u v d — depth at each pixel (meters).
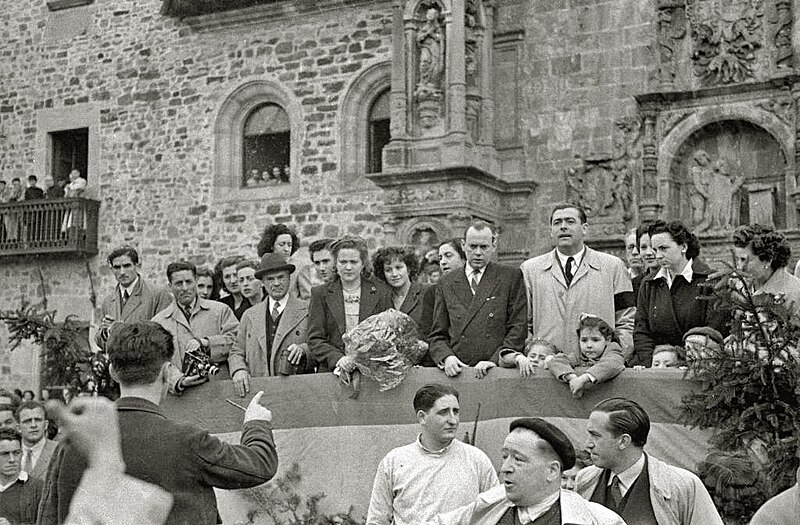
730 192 16.75
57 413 2.30
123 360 4.24
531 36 18.09
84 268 21.62
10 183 22.48
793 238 15.88
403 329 7.19
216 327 8.91
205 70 20.73
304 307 8.40
